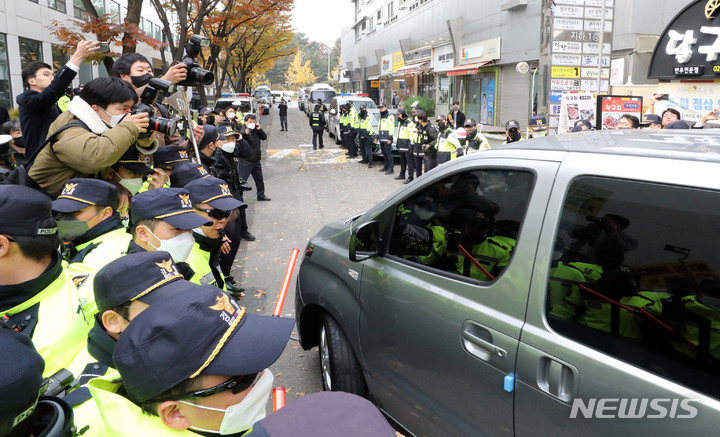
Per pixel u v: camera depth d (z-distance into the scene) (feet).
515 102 71.82
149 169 11.59
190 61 13.56
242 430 4.33
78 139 9.50
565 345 6.32
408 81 123.44
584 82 40.60
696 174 5.63
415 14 111.86
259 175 35.14
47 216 5.85
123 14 91.35
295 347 14.94
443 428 8.29
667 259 5.69
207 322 4.00
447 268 8.39
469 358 7.61
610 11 40.29
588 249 6.38
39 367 3.35
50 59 68.39
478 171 8.12
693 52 32.45
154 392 3.93
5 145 13.03
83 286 7.52
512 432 7.03
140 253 5.73
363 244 10.61
